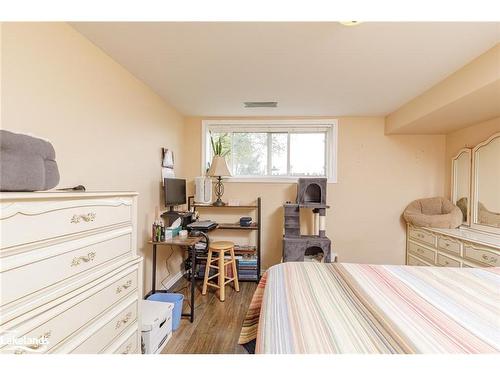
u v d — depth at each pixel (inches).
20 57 49.6
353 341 32.2
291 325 36.1
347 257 136.8
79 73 64.4
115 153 79.6
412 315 39.6
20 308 30.7
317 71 84.6
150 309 74.6
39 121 53.6
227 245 111.7
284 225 127.6
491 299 46.0
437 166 133.7
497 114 97.2
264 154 143.7
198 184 129.6
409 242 131.7
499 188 99.7
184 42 68.4
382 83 93.1
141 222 95.2
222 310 97.1
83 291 39.7
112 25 60.9
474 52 70.9
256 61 78.5
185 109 127.4
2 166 31.1
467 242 92.6
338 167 136.3
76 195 38.8
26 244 31.5
